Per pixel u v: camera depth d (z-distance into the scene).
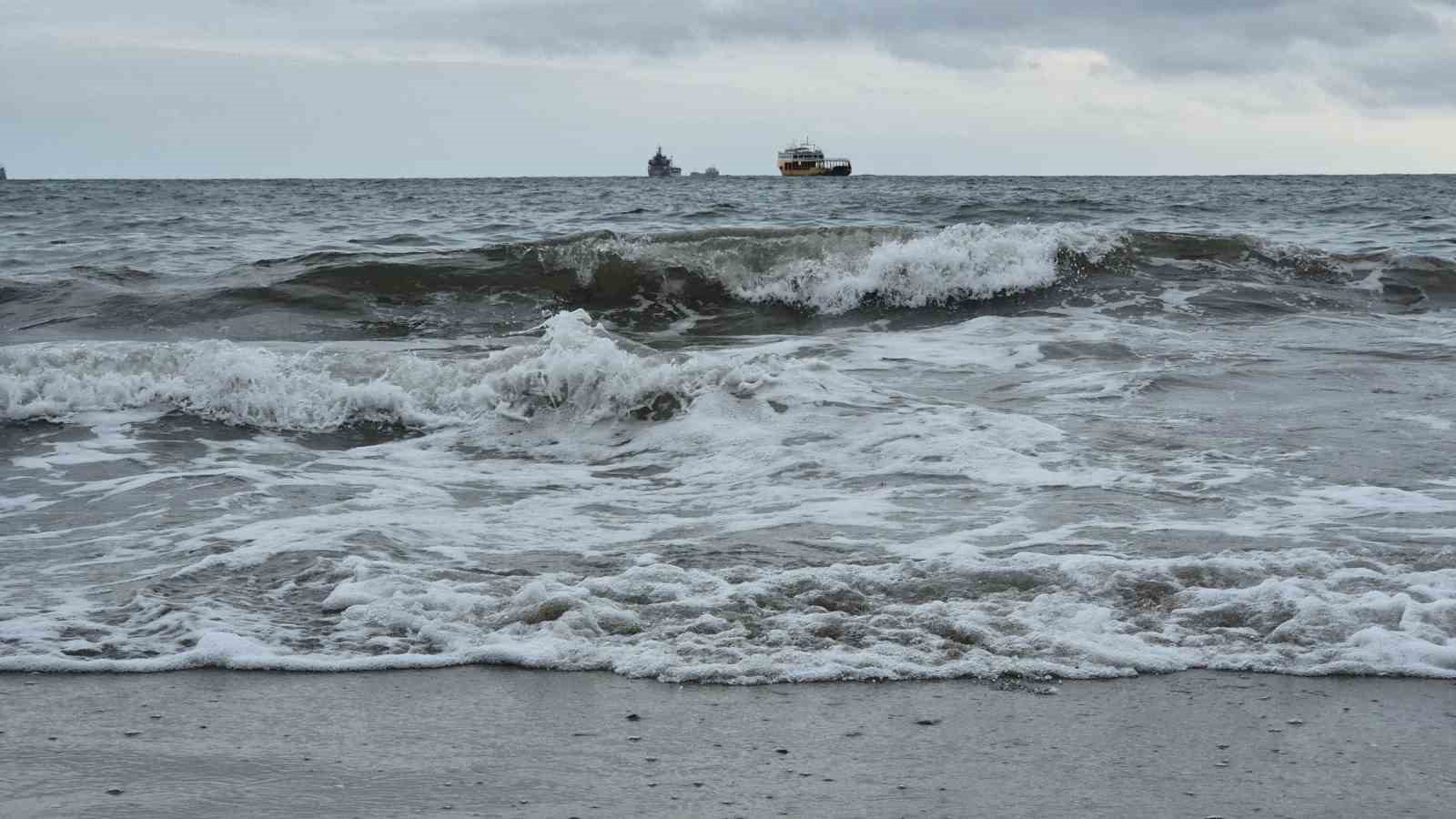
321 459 10.59
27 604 6.48
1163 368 13.70
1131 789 4.42
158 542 7.75
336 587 6.74
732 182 124.12
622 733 4.93
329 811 4.20
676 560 7.28
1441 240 29.31
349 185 112.00
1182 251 21.44
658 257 20.16
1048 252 20.59
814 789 4.41
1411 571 6.75
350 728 4.97
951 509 8.42
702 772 4.56
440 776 4.50
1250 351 14.79
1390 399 11.97
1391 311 18.92
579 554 7.44
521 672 5.63
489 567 7.14
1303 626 5.98
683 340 16.59
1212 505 8.38
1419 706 5.19
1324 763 4.64
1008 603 6.34
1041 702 5.24
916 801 4.32
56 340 16.22
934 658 5.70
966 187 92.88
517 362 12.48
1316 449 10.00
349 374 12.32
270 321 17.39
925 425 10.79
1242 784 4.46
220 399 11.95
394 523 8.20
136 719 5.03
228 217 40.94
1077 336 16.31
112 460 10.31
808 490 9.09
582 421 11.45
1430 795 4.37
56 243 29.08
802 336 17.17
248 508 8.70
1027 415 11.29
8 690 5.32
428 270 19.42
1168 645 5.86
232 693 5.34
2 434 11.12
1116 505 8.41
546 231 32.50
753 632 6.00
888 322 18.48
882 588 6.57
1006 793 4.39
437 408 11.95
